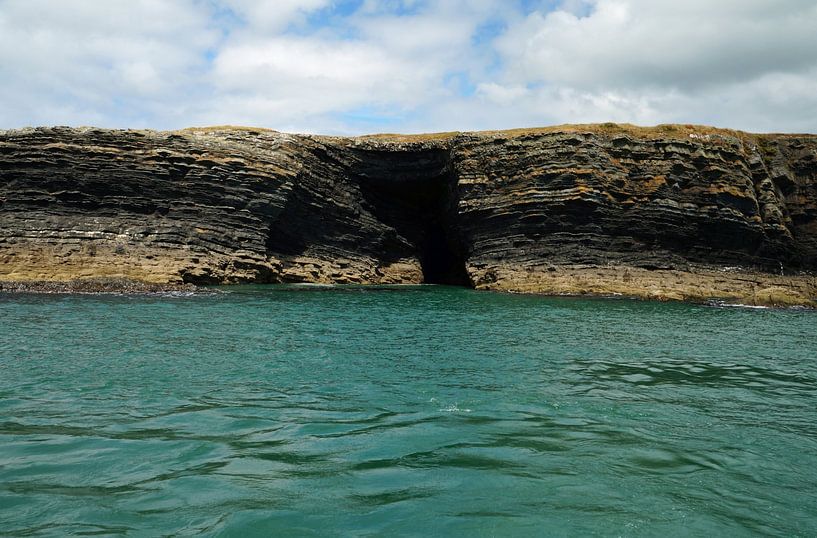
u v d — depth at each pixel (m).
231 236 44.53
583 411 11.20
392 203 56.31
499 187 49.34
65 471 7.60
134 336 19.23
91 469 7.69
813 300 41.81
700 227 47.16
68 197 41.91
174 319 23.67
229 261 43.38
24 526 6.03
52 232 40.00
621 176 47.38
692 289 42.66
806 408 11.99
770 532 6.36
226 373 14.04
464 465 8.07
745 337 23.58
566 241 46.34
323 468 7.88
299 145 50.47
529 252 46.88
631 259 45.75
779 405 12.20
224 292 36.28
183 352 16.64
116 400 11.34
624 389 13.27
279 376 13.85
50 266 37.75
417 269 56.34
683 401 12.29
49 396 11.53
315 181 50.34
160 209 43.88
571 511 6.72
